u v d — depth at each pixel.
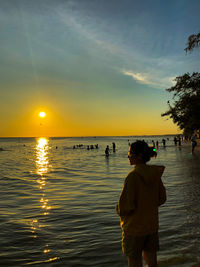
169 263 3.29
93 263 3.46
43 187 10.35
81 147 69.06
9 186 10.71
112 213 6.18
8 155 38.28
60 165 20.66
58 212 6.36
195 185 9.01
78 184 10.91
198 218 5.30
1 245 4.20
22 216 6.05
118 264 3.42
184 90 22.38
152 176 2.46
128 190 2.34
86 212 6.30
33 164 22.23
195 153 26.00
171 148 40.28
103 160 24.92
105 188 9.74
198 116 22.27
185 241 4.05
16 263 3.52
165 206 6.38
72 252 3.86
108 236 4.56
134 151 2.54
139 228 2.35
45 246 4.14
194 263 3.27
